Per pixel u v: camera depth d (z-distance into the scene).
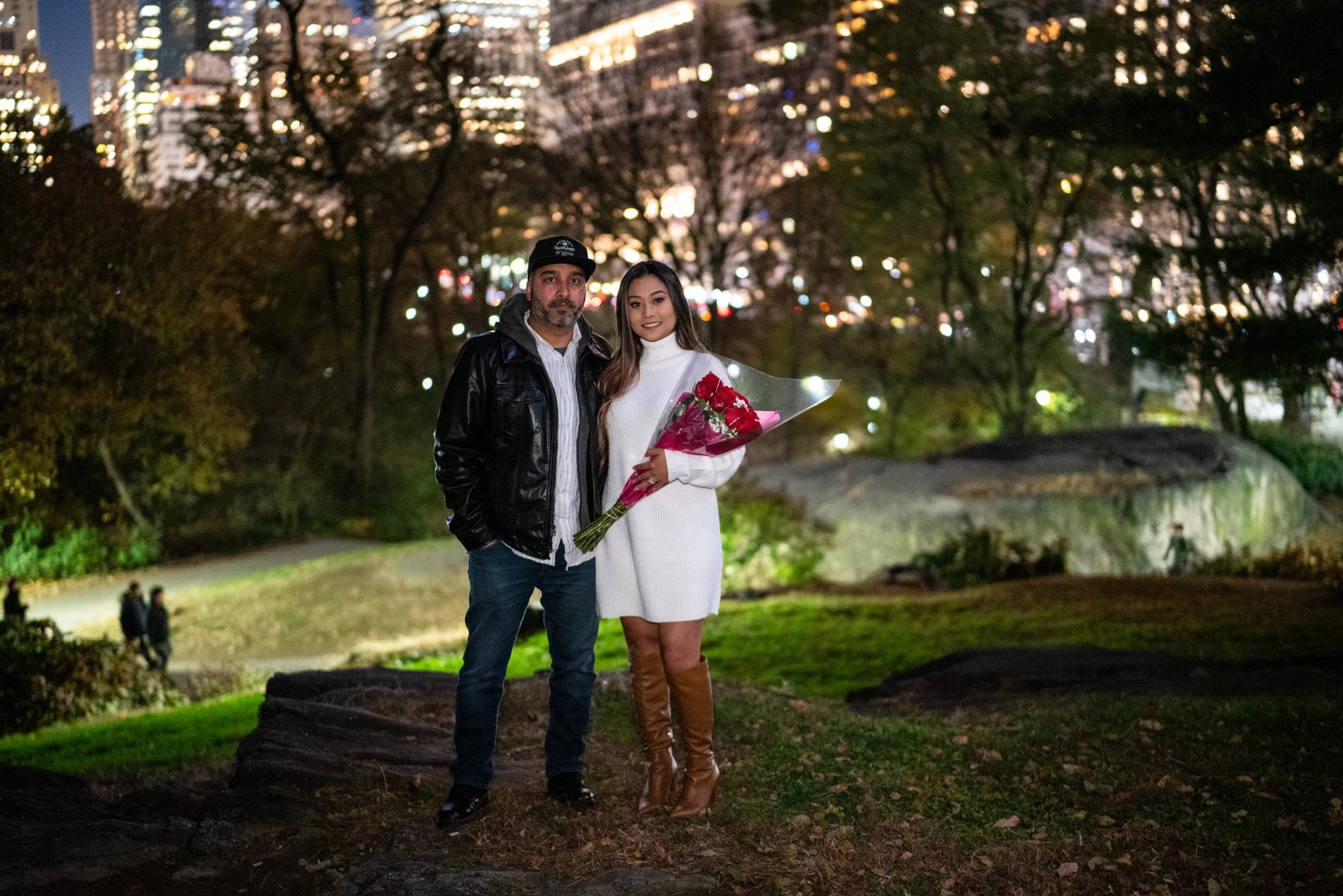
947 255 34.56
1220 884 3.82
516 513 4.30
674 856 4.06
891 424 46.19
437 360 42.84
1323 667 8.77
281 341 38.78
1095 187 30.39
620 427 4.32
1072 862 4.00
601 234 38.06
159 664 18.23
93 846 4.30
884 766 5.07
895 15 28.27
